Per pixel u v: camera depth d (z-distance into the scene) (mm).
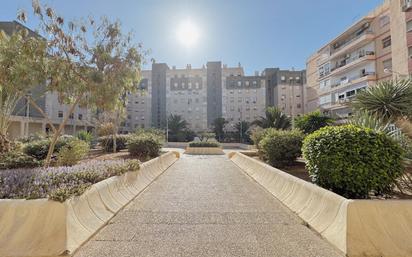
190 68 68375
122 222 4277
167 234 3754
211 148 23312
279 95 60688
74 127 42281
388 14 26734
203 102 67000
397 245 3182
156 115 67750
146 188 7086
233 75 67750
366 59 28641
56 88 8133
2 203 3461
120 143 17125
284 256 3105
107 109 9312
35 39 7844
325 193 4238
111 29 9297
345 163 4492
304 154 5512
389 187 4637
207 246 3354
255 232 3848
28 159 8430
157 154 13320
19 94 9055
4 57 7379
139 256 3088
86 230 3627
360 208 3402
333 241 3402
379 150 4484
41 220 3357
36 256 3102
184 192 6598
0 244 3209
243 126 57312
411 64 21391
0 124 10000
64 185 4250
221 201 5684
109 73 9031
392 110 7391
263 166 8352
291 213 4797
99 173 5492
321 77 38375
